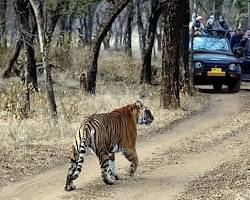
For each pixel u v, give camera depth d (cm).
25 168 1112
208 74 2467
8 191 959
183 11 1895
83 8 2517
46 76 1555
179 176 1045
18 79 2445
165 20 1867
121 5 2159
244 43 3083
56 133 1405
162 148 1320
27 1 1839
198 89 2569
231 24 4275
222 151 1270
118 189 957
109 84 2566
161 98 1889
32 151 1237
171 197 907
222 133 1498
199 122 1700
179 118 1758
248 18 3800
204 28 2902
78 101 1892
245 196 888
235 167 1094
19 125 1462
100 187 973
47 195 927
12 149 1233
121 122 998
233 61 2502
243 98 2309
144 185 983
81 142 938
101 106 1828
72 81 2556
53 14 2552
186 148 1313
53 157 1205
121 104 1870
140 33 2430
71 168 952
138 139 1438
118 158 1209
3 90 2075
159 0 2292
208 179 1014
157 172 1080
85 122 956
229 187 946
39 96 1823
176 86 1873
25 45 1723
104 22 2177
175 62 1870
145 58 2333
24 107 1625
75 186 964
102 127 964
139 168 1112
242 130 1534
